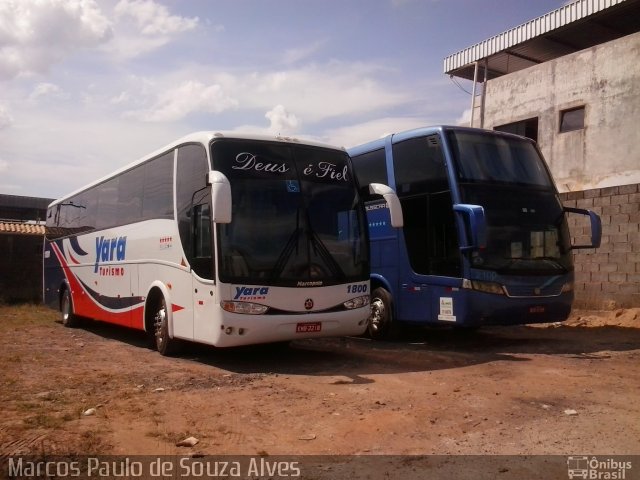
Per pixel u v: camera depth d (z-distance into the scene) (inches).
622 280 549.0
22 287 1019.3
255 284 323.9
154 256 408.8
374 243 466.0
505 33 840.9
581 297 583.5
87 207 571.2
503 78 857.5
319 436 214.7
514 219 403.2
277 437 213.9
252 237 330.3
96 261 531.5
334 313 343.3
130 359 381.1
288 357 378.0
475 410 244.2
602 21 753.0
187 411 245.1
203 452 198.4
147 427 222.8
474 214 359.9
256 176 341.7
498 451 199.6
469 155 408.8
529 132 836.0
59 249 650.2
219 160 337.4
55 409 245.9
